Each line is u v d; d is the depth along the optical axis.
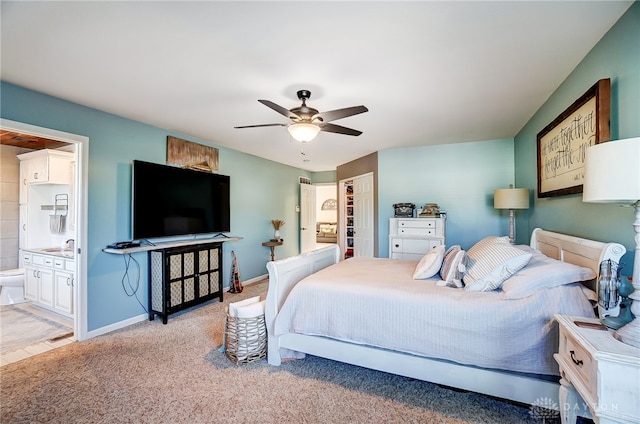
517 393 1.73
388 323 1.99
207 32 1.72
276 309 2.38
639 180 1.09
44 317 3.49
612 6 1.51
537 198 3.14
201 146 4.19
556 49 1.91
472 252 2.51
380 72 2.22
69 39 1.79
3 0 1.44
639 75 1.47
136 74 2.25
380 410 1.83
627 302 1.35
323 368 2.33
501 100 2.79
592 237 1.98
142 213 3.25
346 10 1.52
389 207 4.89
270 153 5.21
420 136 4.09
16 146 4.25
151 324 3.27
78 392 2.02
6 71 2.20
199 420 1.75
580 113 2.04
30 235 4.21
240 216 5.02
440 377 1.90
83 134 2.88
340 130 2.72
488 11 1.53
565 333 1.40
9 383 2.13
